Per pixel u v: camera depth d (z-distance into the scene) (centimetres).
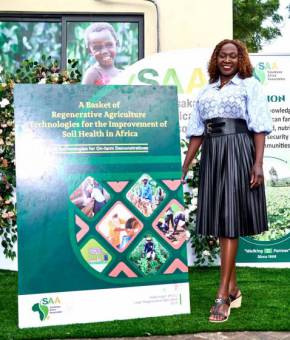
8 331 289
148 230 316
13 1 599
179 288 317
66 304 299
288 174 462
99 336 282
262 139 310
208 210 313
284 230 464
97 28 615
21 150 304
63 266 301
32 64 478
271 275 434
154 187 320
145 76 468
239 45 321
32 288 296
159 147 323
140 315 308
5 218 454
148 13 605
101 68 617
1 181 448
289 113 462
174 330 287
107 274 306
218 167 310
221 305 308
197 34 605
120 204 314
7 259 465
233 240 314
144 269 312
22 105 307
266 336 284
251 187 307
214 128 315
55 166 307
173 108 329
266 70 460
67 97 313
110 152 316
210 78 332
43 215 302
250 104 310
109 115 317
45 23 616
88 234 307
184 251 320
